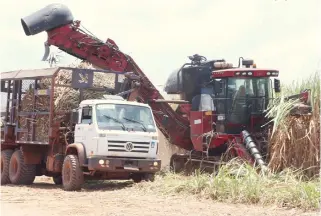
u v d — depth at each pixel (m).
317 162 13.80
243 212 10.27
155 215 9.90
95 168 14.00
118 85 17.16
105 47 19.09
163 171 17.88
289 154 14.22
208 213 10.14
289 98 15.20
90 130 14.31
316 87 14.63
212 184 12.40
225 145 16.92
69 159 14.55
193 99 18.64
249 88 16.73
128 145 14.34
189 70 19.06
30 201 11.99
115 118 14.48
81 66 17.94
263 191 11.56
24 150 16.89
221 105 16.97
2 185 16.84
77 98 16.19
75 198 12.59
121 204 11.40
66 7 18.53
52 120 15.73
